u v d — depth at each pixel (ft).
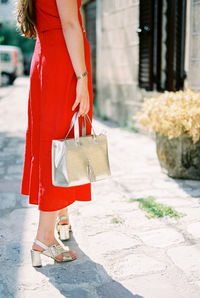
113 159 14.82
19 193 11.02
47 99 6.42
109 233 8.21
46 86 6.40
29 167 7.23
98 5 25.44
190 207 9.63
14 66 59.31
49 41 6.36
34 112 6.72
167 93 12.62
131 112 21.27
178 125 11.10
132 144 17.51
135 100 20.52
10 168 13.83
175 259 7.09
